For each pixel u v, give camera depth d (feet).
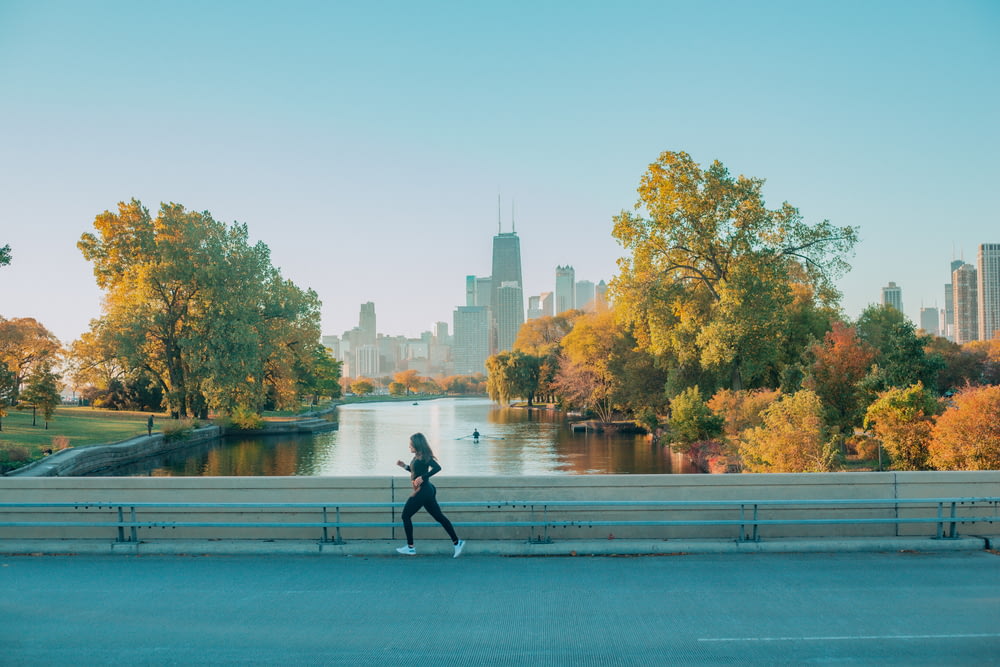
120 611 28.96
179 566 35.65
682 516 39.91
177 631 26.68
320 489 39.96
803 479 40.50
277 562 36.32
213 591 31.63
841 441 118.11
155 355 242.37
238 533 39.37
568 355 307.17
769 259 146.00
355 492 39.96
